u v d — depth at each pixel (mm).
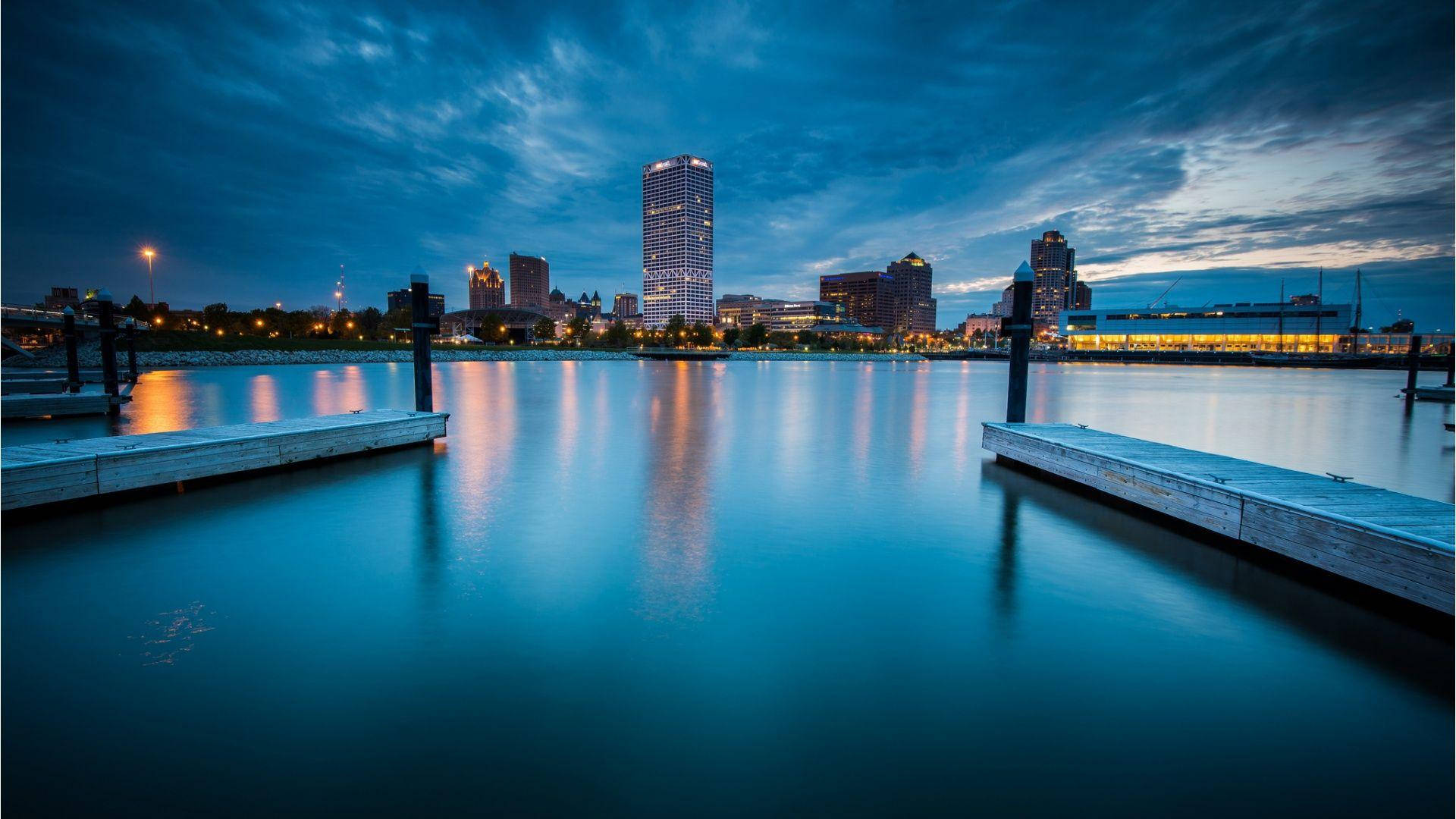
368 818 3600
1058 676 5199
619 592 6918
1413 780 3984
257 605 6469
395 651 5512
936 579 7352
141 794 3762
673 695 4855
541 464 14352
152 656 5383
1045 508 10656
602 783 3898
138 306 115312
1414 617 6348
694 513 10289
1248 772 4055
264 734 4340
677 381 53531
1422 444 19406
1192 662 5449
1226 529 8203
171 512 9844
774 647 5652
